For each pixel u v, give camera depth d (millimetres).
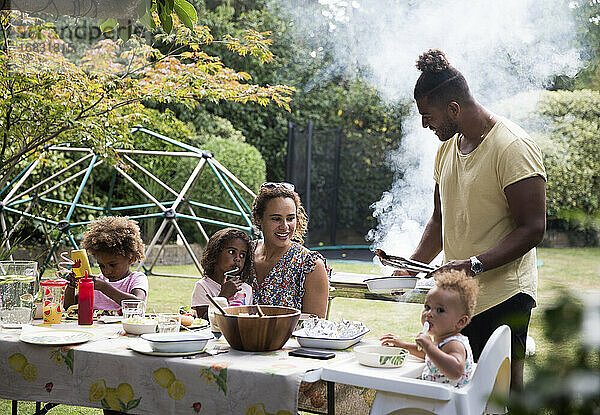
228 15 11875
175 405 1966
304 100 12320
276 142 12305
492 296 2459
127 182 9656
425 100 2594
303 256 2688
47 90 4812
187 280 7836
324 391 1992
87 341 2225
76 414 3371
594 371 563
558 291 600
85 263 2557
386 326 5652
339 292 3551
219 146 10062
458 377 1844
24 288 2551
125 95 5199
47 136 5270
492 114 2586
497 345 1858
